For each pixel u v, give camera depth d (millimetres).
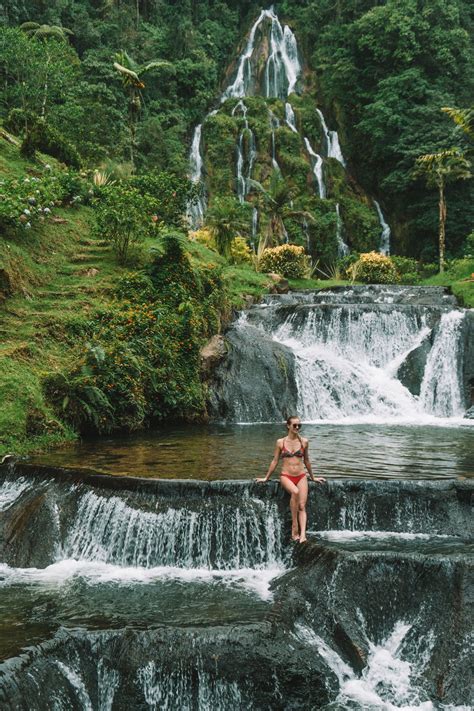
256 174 44250
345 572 6965
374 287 23297
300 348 18641
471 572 6715
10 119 28547
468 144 39281
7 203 17703
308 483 8523
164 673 5938
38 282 16812
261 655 6035
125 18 51125
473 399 17047
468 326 17641
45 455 10922
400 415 16922
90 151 32031
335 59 49906
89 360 13680
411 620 6652
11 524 8898
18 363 13031
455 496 8305
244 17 59062
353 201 44906
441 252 34312
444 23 45500
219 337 16922
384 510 8320
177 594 7188
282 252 29062
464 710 5785
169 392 14781
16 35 34781
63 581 7695
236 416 15750
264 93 53406
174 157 42688
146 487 8625
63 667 5836
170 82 49594
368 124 44750
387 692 6086
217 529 8195
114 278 17719
